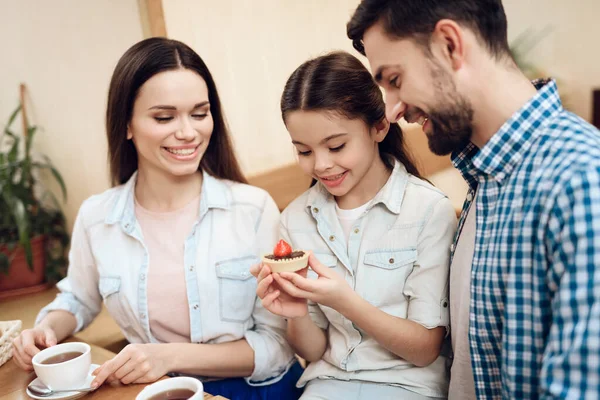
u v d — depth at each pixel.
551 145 0.81
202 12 2.67
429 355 1.16
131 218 1.42
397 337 1.13
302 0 3.09
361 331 1.23
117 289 1.38
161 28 2.51
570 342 0.69
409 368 1.21
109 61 2.72
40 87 2.86
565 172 0.75
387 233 1.24
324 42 3.27
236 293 1.38
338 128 1.12
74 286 1.51
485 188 0.93
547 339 0.81
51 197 2.99
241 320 1.39
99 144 2.84
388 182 1.25
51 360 1.11
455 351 1.09
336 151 1.16
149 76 1.28
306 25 3.14
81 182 2.94
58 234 2.91
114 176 1.51
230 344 1.34
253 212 1.45
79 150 2.89
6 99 2.87
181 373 1.28
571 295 0.70
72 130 2.88
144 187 1.45
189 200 1.45
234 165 1.55
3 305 2.60
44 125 2.92
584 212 0.70
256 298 1.43
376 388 1.19
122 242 1.42
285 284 1.06
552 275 0.77
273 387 1.40
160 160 1.34
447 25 0.81
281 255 1.09
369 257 1.24
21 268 2.73
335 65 1.15
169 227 1.42
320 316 1.30
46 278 2.83
